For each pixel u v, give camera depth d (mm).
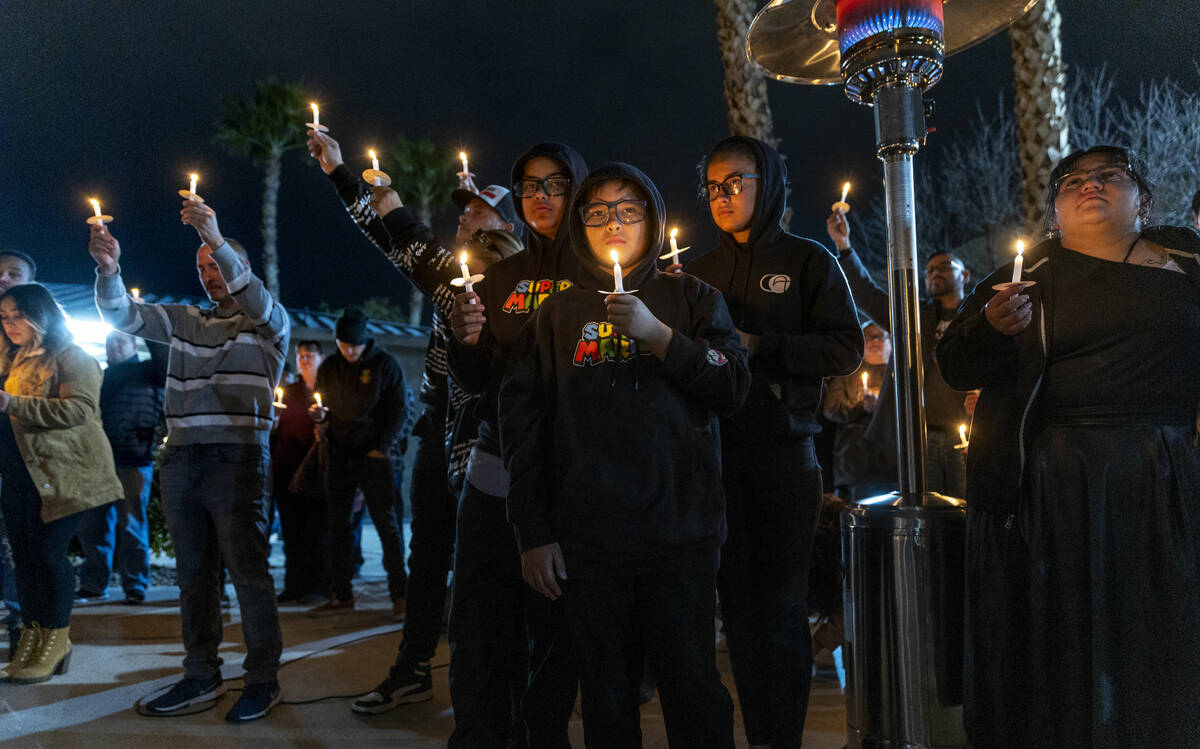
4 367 4414
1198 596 2270
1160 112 13961
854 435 5012
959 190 17719
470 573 2682
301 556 6969
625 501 2209
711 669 2238
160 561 8695
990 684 2482
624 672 2270
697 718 2201
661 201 2490
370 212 3326
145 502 6805
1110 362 2379
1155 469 2318
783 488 2887
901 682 2557
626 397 2268
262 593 3719
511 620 2727
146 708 3607
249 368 3797
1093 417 2385
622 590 2244
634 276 2455
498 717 2646
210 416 3730
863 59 2727
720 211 3061
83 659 4719
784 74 3406
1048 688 2389
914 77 2715
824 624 4137
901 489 2736
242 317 3869
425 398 4031
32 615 4332
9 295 4379
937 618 2551
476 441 2939
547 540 2262
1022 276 2564
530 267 2852
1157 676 2262
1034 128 9086
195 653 3773
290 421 7055
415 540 3883
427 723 3520
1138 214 2543
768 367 2887
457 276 3031
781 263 3018
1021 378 2455
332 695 3955
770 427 2879
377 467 6203
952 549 2576
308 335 16531
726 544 2924
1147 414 2361
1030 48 9148
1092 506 2338
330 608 6285
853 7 2732
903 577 2570
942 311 4648
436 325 3996
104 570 6797
